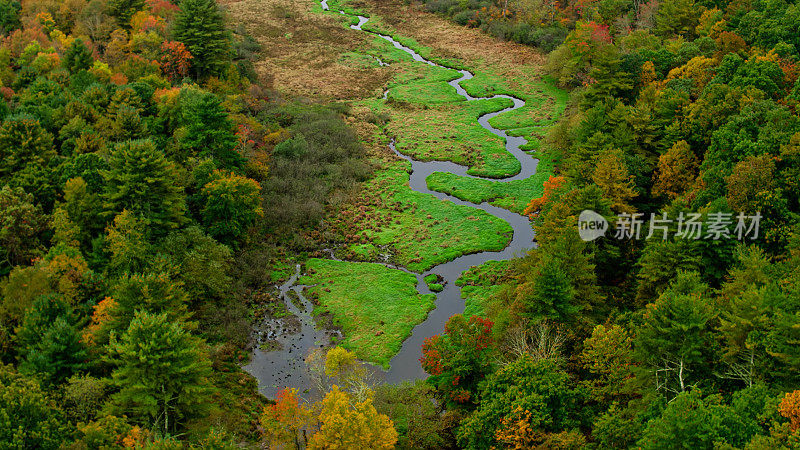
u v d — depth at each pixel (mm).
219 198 80312
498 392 53625
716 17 119250
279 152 104250
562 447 48312
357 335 72188
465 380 58094
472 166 108125
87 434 46781
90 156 77562
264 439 57812
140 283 58562
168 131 95250
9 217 66750
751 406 45188
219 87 117562
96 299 64188
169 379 53000
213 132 88000
